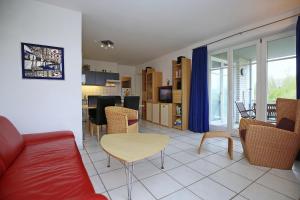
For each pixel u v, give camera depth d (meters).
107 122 3.29
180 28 3.39
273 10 2.68
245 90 3.57
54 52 2.54
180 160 2.40
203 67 4.07
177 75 4.72
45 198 0.89
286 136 2.02
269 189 1.67
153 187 1.71
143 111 6.56
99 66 6.61
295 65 2.75
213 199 1.51
